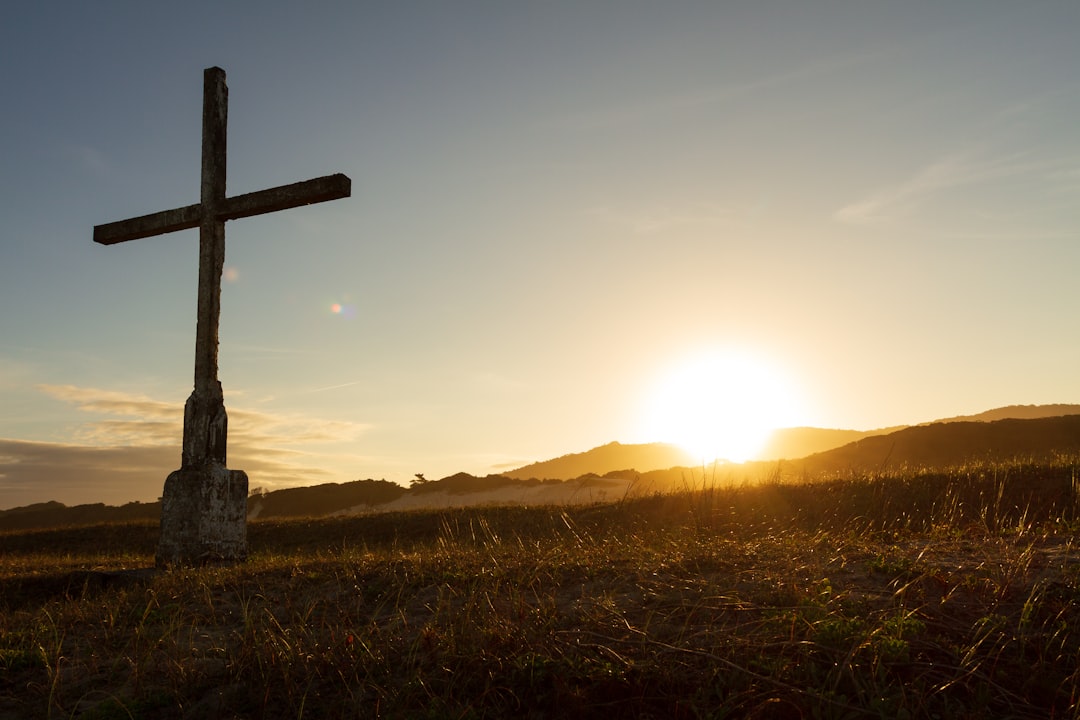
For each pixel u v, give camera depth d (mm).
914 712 3766
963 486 13758
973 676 4117
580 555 7305
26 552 19531
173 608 6574
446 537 16312
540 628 4898
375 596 6406
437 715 4020
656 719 3941
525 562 7043
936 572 5531
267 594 6945
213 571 8727
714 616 4992
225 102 12094
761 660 4297
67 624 6418
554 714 4027
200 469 10578
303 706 4277
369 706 4254
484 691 4203
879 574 5711
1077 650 4266
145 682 4836
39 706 4660
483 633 4844
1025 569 5395
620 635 4777
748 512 13430
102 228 12594
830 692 3891
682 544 7512
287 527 19438
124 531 21016
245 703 4441
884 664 4195
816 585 5355
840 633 4473
